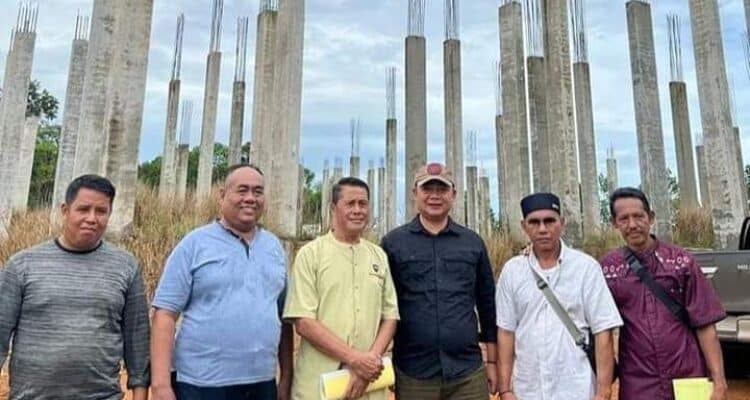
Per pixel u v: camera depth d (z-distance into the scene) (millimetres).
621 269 3131
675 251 3100
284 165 10227
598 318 2992
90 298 2639
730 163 8562
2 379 4926
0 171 14344
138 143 8414
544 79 13305
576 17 15000
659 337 2961
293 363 3178
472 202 22109
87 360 2582
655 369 2945
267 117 12945
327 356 2910
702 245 11258
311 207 22922
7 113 14562
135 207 9492
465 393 3129
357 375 2834
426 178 3270
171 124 19125
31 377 2521
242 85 18266
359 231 3104
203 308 2861
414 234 3295
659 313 3000
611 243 11305
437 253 3230
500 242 10586
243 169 3057
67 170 12891
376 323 3037
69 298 2604
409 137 12344
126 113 8281
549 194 3221
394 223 21016
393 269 3258
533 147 13836
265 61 13234
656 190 10234
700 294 2992
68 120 13102
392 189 21375
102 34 8875
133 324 2826
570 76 11719
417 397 3098
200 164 17750
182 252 2918
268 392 2934
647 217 3125
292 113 10398
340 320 2951
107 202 2756
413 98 12453
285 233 9406
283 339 3160
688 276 3012
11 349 2711
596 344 2986
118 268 2777
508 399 3119
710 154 8688
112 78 8328
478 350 3232
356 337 2943
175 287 2869
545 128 13438
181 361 2848
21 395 2525
